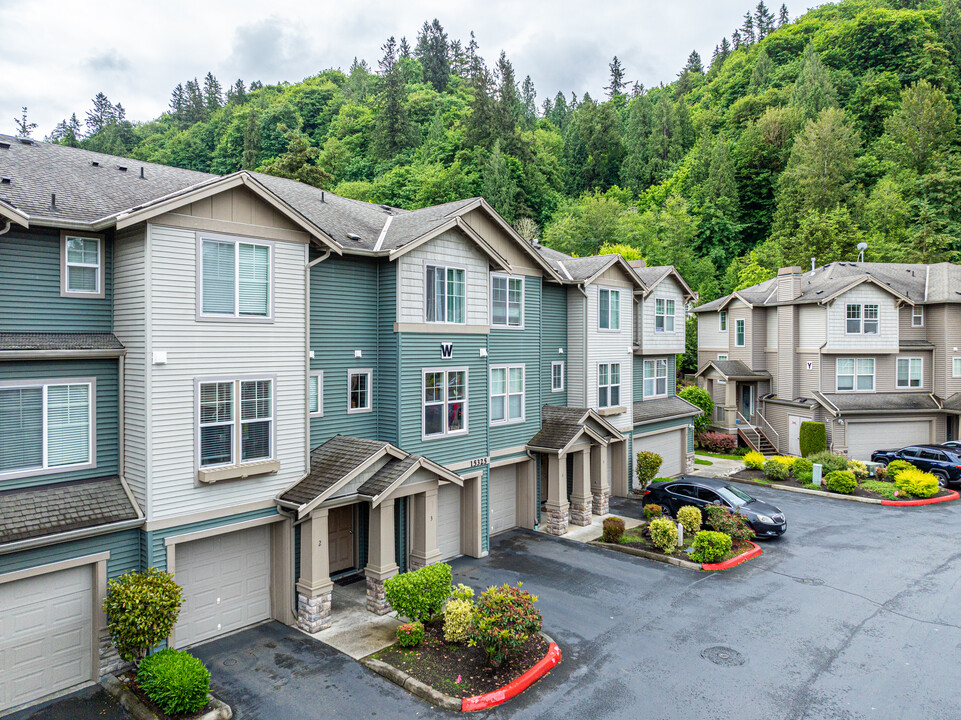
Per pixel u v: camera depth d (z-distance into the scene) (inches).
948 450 1165.7
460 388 700.0
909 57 2933.1
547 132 3602.4
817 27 3735.2
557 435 816.3
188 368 474.3
